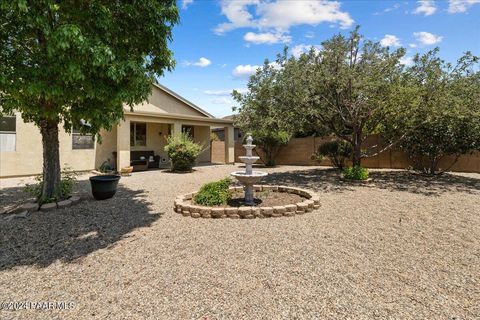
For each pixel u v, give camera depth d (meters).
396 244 3.87
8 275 3.02
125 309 2.38
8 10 3.94
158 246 3.79
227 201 6.12
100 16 4.44
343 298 2.52
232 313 2.31
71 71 3.91
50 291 2.70
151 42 5.36
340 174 11.48
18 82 4.05
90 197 6.74
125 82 4.79
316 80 8.70
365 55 9.03
